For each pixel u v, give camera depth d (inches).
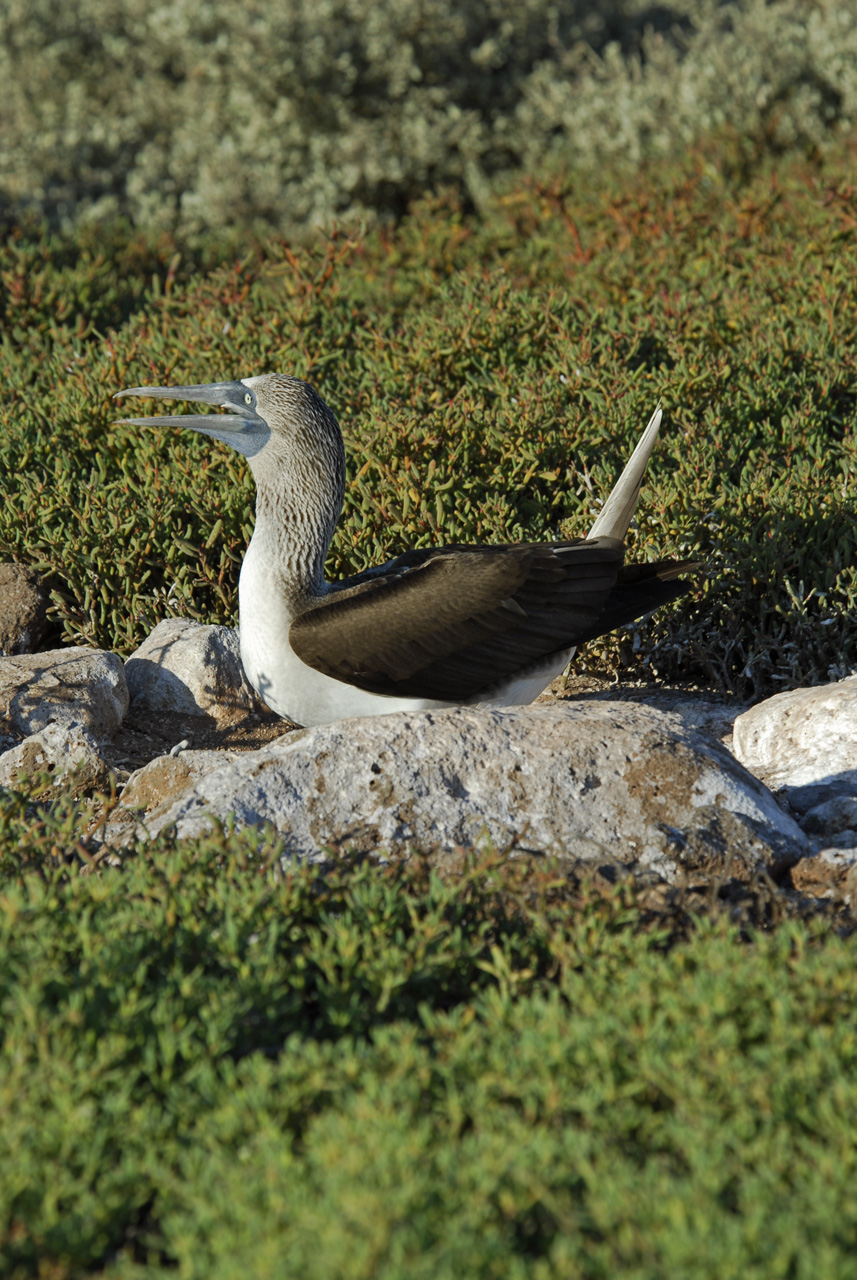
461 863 296.2
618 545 411.5
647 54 1214.9
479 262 890.7
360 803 314.7
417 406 601.0
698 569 485.1
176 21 1163.3
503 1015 221.1
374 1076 200.2
